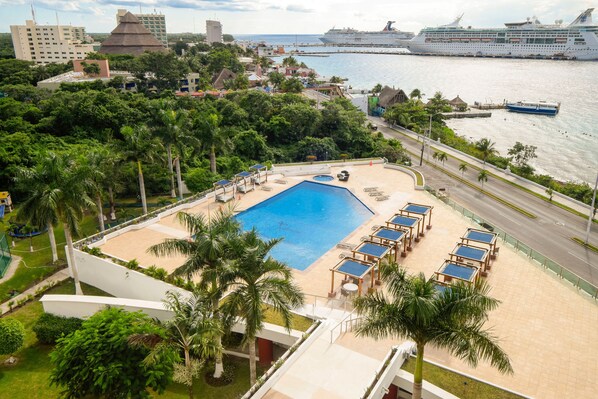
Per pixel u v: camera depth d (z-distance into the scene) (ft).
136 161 149.38
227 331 73.77
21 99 286.46
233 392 79.15
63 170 104.06
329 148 256.52
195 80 400.06
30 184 103.60
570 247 148.15
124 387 70.79
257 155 244.63
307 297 101.76
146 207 160.97
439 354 80.23
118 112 237.45
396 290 59.36
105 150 149.18
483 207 184.85
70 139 215.92
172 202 175.22
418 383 61.11
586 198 198.08
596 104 529.04
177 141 172.14
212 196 172.14
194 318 67.82
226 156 222.28
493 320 92.53
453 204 161.48
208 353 70.59
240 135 243.40
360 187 188.65
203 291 73.61
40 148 192.13
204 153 193.16
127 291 110.63
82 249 120.37
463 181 221.87
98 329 76.64
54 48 601.62
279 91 433.89
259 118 278.67
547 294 103.24
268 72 604.90
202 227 76.13
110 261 112.47
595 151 333.01
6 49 654.12
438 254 124.47
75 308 96.17
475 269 100.42
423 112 370.53
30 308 107.76
